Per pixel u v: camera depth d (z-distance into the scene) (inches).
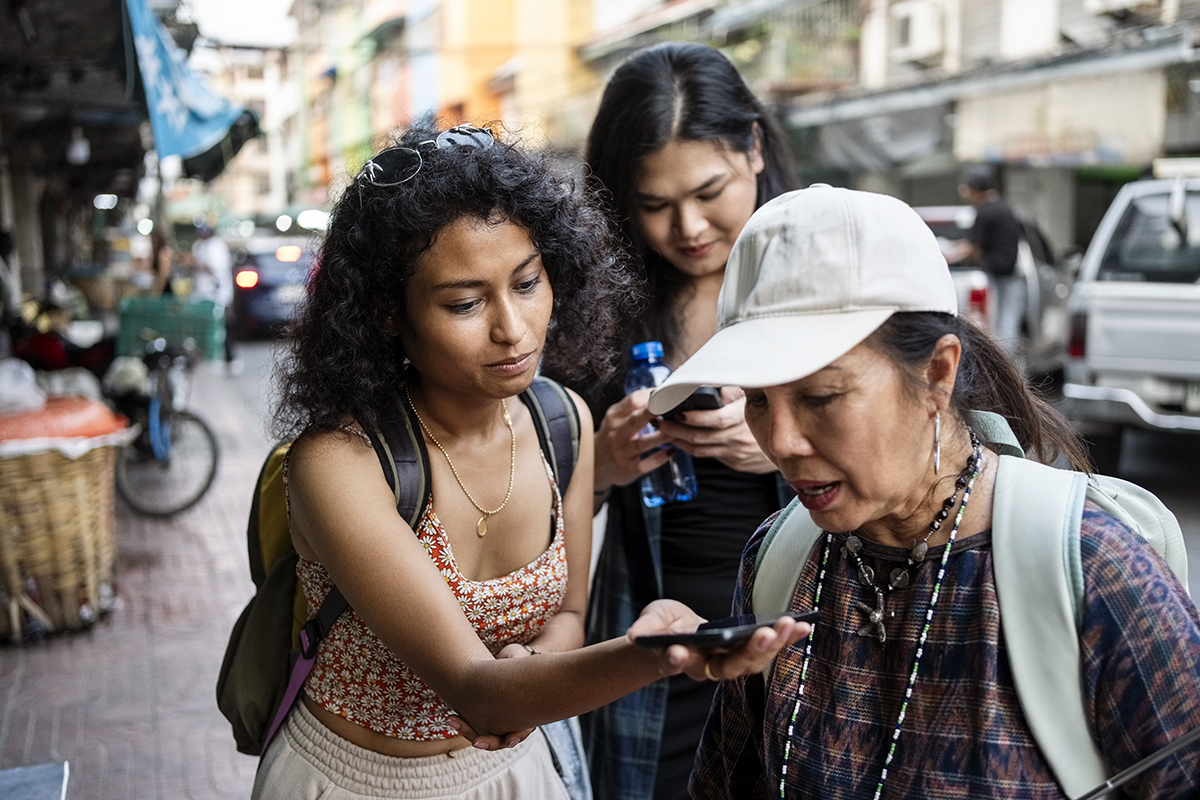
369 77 1411.2
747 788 54.3
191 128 287.1
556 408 66.6
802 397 42.0
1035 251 403.2
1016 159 400.8
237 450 346.3
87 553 185.3
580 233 59.9
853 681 46.8
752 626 36.8
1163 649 39.8
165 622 190.9
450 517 60.1
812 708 47.8
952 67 496.1
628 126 77.0
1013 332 345.7
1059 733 41.1
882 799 44.8
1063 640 40.9
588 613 87.4
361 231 55.1
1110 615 40.4
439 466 59.8
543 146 64.0
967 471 45.3
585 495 68.4
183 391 336.2
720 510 81.4
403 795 60.4
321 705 61.7
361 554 53.6
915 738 44.2
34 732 147.9
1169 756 39.4
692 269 80.4
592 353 68.2
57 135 450.6
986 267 345.7
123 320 285.7
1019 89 397.7
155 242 658.2
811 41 542.0
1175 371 235.8
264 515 64.8
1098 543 41.3
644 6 801.6
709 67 77.7
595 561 83.6
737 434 72.8
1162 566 41.8
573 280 61.9
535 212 54.7
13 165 502.0
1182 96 361.4
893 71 531.2
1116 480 46.8
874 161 466.3
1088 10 416.2
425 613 51.9
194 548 238.2
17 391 175.0
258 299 638.5
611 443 75.5
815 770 47.0
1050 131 386.3
